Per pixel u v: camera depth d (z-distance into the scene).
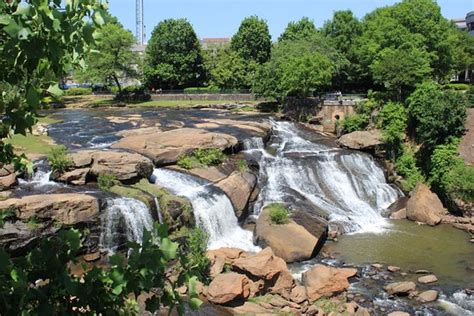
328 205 36.72
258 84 60.34
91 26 4.38
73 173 29.95
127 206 28.08
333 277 24.27
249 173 36.12
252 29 88.12
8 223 24.86
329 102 53.19
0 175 28.69
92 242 27.02
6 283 4.39
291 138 47.56
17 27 4.01
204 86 87.56
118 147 36.44
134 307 5.54
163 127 45.31
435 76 60.69
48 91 4.69
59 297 4.75
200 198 31.23
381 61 50.69
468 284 25.44
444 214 37.19
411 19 55.22
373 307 23.08
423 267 27.69
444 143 41.56
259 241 29.88
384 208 38.75
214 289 23.00
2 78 4.68
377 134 45.31
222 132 43.41
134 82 96.94
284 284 24.23
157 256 4.71
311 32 89.19
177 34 83.75
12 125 4.68
